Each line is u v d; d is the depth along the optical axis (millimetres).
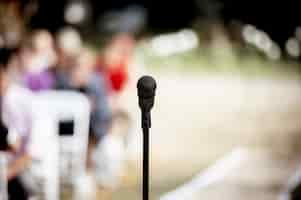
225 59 15922
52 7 14727
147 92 3725
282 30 17953
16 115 6547
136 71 13391
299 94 13039
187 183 7848
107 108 7789
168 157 8938
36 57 7816
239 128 10461
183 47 16469
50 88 7660
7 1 11992
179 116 11250
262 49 16766
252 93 13102
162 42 16562
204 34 17219
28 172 6531
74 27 16078
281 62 16141
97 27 17219
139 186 7508
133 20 17594
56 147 6668
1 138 6367
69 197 6914
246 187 7613
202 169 8453
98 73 8383
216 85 13867
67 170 7039
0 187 6324
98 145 7637
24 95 6660
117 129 8070
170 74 14711
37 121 6602
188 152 9219
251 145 9578
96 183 7316
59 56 7973
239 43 17016
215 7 17562
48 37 8102
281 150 9344
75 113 6984
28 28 13367
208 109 11844
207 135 10188
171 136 10031
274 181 7832
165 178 8000
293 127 10570
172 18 18734
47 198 6578
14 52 7887
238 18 18125
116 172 7602
